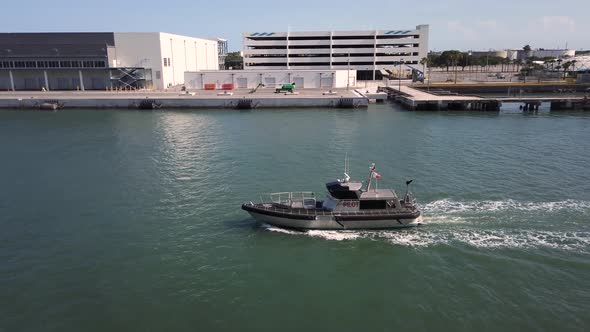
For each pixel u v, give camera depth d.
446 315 21.73
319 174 44.47
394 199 30.89
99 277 25.17
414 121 81.62
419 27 161.12
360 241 29.47
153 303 22.72
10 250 28.56
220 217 33.66
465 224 31.62
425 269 25.88
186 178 43.59
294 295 23.48
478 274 25.23
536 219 32.28
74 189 40.59
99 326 21.00
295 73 137.12
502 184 40.62
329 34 163.00
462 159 50.53
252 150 55.53
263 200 37.03
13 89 120.12
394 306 22.50
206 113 93.94
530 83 150.25
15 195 39.09
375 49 163.50
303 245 28.97
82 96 106.31
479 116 89.31
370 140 62.19
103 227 32.03
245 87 136.62
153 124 78.00
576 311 21.81
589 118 86.06
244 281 24.77
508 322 21.12
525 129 72.19
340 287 24.22
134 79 125.25
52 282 24.69
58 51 120.50
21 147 58.31
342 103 103.00
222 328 20.84
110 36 122.06
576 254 27.16
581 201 35.91
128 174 45.22
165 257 27.44
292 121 81.62
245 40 164.00
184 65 148.25
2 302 22.86
